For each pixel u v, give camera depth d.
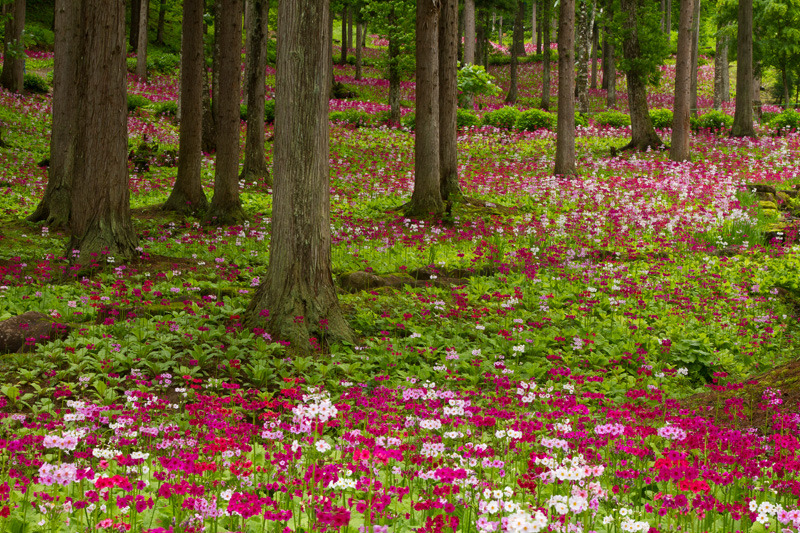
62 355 7.49
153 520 4.12
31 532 3.91
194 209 17.27
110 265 11.10
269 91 39.53
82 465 4.64
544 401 6.85
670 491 4.63
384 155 25.48
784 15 38.16
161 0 53.25
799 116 29.20
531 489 4.27
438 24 17.64
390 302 10.55
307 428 4.66
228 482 4.67
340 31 77.62
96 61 11.05
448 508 3.56
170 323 8.66
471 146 28.16
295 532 3.97
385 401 6.25
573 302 11.19
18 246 12.77
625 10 27.06
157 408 6.29
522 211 17.78
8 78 32.00
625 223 15.01
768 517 4.10
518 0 46.97
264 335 8.22
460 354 8.59
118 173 11.40
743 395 6.95
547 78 44.50
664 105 46.88
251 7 20.88
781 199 17.88
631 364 8.77
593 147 27.75
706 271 12.30
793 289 11.59
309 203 8.68
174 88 41.12
